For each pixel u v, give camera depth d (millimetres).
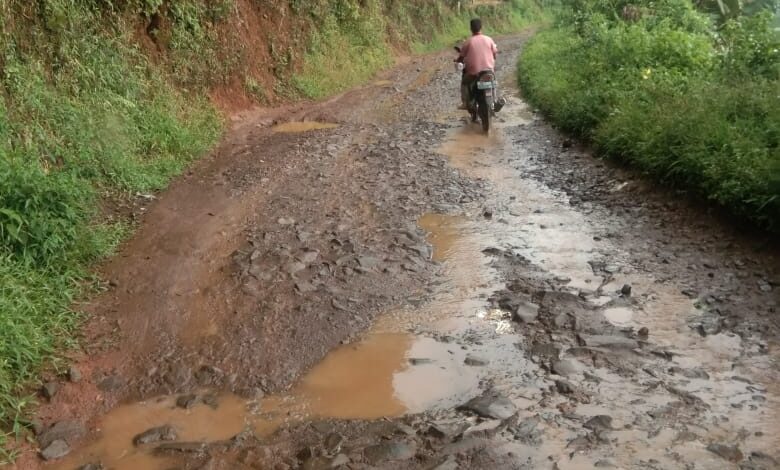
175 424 3273
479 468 2857
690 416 3160
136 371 3729
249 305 4434
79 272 4797
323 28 15930
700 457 2863
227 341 4012
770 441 2959
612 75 10047
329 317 4254
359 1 19547
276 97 12633
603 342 3838
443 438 3068
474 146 9031
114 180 6766
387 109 12094
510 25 35406
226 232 5742
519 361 3713
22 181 4926
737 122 6473
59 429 3223
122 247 5430
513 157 8391
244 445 3090
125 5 8969
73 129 6789
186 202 6613
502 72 17156
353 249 5324
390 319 4246
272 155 8523
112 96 7848
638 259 5043
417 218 6129
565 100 9891
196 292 4641
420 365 3719
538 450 2959
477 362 3711
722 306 4219
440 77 16875
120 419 3330
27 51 6926
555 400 3336
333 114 11547
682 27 13648
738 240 5219
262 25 13055
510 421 3170
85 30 7934
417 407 3344
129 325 4207
